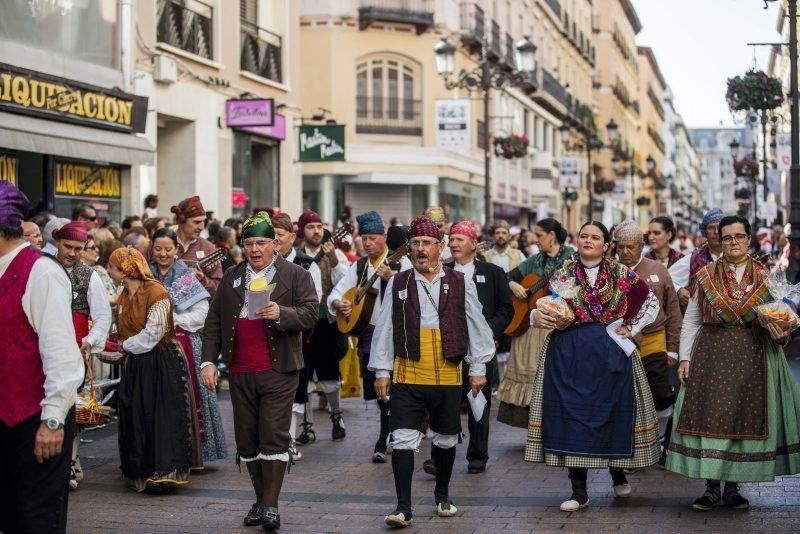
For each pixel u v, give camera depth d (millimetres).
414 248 6848
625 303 7035
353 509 7199
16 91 13969
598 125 70188
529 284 9156
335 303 8953
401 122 32562
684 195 113562
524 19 44906
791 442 6969
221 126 20703
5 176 14602
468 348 6992
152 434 7617
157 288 7695
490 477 8227
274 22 23812
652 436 7023
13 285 4809
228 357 6703
